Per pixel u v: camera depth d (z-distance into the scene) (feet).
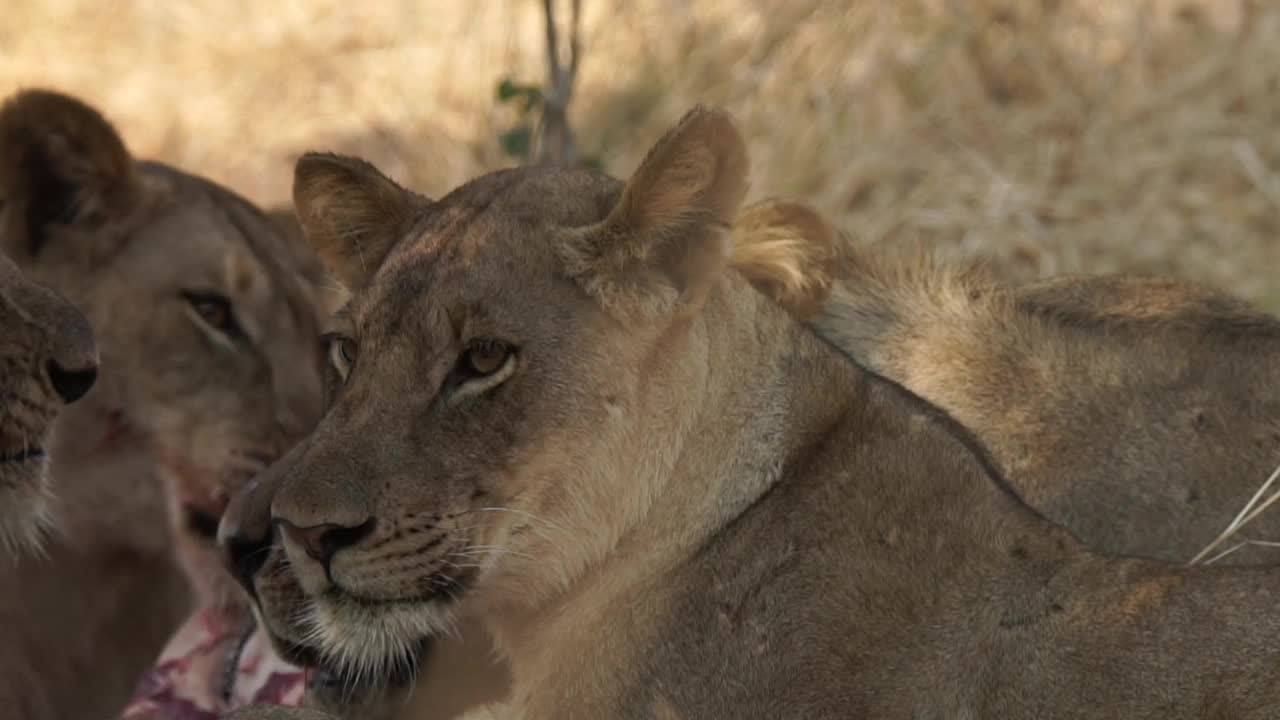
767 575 25.98
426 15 59.77
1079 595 25.38
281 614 27.43
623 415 25.77
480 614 27.02
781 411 26.66
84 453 34.96
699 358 26.23
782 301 31.60
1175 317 32.30
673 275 25.71
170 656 33.01
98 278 35.32
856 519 26.11
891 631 25.53
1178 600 25.13
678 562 26.30
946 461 26.35
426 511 24.82
